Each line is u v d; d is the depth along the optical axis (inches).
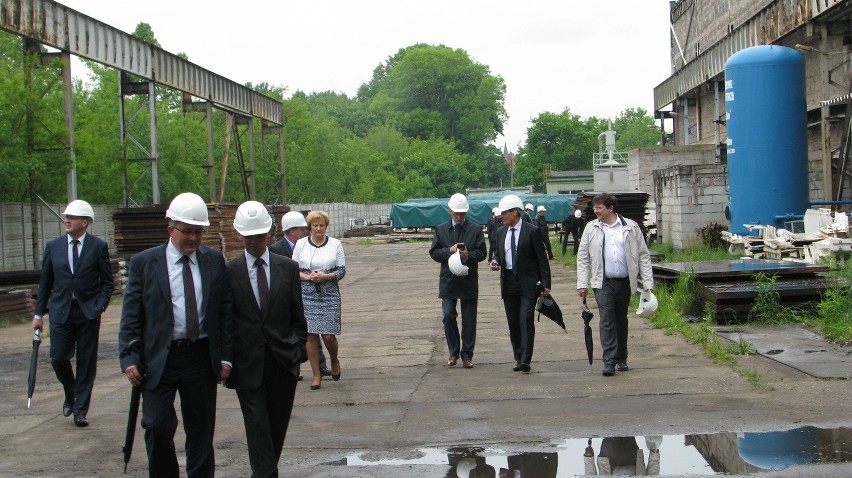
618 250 386.3
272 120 1900.8
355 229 2529.5
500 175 5108.3
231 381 240.7
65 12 970.1
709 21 1811.0
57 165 958.4
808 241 682.8
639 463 256.2
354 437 305.6
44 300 350.0
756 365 382.9
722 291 487.8
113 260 900.0
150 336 228.2
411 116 4854.8
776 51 823.1
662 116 1929.1
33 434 333.1
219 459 287.1
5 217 951.0
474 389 375.2
